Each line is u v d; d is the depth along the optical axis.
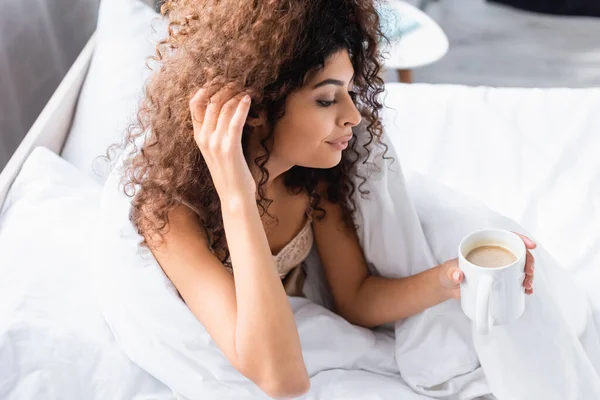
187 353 1.19
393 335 1.45
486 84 3.00
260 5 1.07
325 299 1.50
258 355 1.11
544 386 1.26
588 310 1.41
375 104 1.27
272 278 1.11
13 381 1.15
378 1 1.19
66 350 1.20
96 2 2.04
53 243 1.33
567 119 1.83
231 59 1.08
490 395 1.33
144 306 1.20
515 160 1.76
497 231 1.16
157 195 1.20
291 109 1.12
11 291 1.25
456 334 1.33
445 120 1.86
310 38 1.07
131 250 1.24
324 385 1.27
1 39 1.73
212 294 1.18
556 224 1.64
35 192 1.42
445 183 1.74
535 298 1.25
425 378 1.32
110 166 1.50
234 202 1.11
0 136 1.77
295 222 1.38
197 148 1.18
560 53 3.15
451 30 3.32
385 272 1.42
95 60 1.73
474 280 1.11
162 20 1.75
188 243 1.22
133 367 1.22
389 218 1.36
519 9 3.42
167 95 1.17
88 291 1.28
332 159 1.19
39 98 1.92
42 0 1.86
